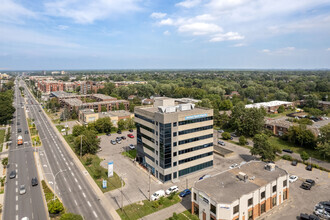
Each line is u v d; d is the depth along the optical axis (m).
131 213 52.84
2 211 53.34
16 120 154.38
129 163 83.12
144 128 77.06
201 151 75.62
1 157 88.00
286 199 58.72
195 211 52.94
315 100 185.25
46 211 53.38
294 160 85.19
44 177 71.19
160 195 59.50
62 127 136.50
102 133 126.19
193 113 71.44
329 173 74.38
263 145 79.94
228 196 48.53
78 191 62.66
